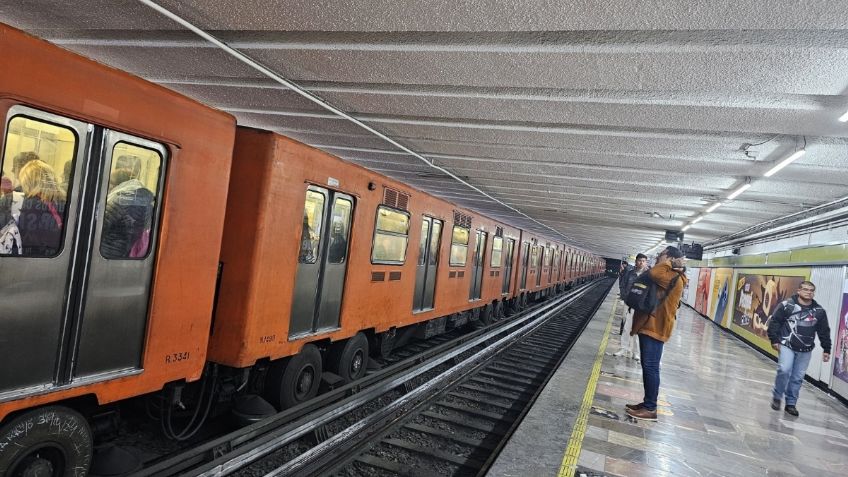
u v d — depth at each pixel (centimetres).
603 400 682
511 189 1281
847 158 609
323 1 383
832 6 303
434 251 984
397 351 1005
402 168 1147
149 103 345
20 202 280
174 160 369
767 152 641
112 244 334
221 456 414
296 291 545
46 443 308
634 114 557
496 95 551
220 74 609
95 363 330
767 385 924
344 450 496
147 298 363
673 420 634
